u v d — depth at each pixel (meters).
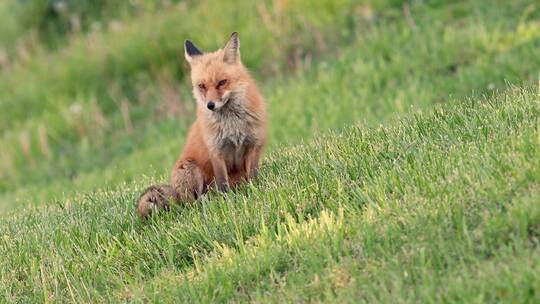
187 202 11.48
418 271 7.89
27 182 24.09
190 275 9.39
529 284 7.11
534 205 8.09
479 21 22.92
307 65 24.39
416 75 21.47
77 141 25.77
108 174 20.58
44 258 10.66
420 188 9.27
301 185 10.49
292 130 20.44
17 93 28.28
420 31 23.78
